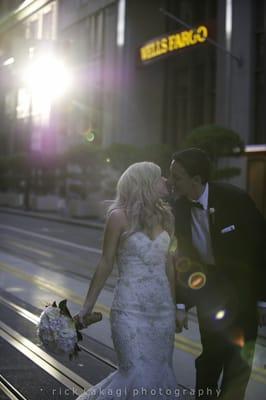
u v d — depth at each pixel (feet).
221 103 95.55
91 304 11.35
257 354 19.56
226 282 12.60
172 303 11.50
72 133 112.68
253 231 12.22
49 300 28.91
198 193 12.37
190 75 108.27
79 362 18.44
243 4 91.45
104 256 11.31
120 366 11.25
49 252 53.93
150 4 117.70
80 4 102.58
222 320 12.62
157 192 11.31
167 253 11.43
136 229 11.17
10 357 18.78
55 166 120.88
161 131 115.34
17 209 146.61
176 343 21.02
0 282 34.12
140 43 118.42
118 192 11.44
